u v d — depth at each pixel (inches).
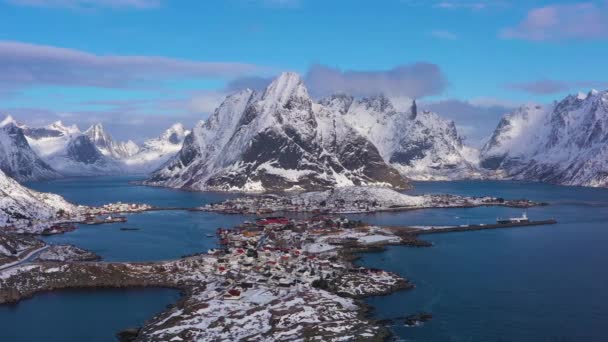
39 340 7509.8
